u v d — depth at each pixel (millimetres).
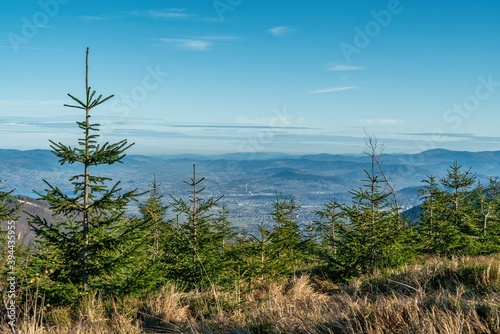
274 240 11383
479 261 7645
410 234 12742
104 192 7543
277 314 4969
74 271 7539
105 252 7977
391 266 11477
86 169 7461
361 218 11508
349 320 3898
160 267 8508
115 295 7574
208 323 5484
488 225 17000
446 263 7262
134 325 6059
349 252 11453
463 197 16453
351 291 7133
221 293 7652
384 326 3691
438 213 15391
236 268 9789
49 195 7199
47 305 6648
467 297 4828
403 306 4094
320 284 10523
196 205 10281
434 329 3338
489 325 3434
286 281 9789
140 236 8359
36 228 7129
